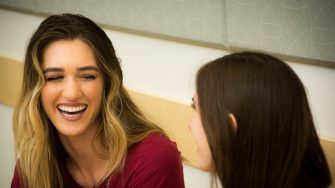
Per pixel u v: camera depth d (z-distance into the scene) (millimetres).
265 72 811
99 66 1203
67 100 1188
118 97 1262
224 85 826
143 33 1817
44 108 1241
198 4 1621
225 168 844
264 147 812
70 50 1164
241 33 1542
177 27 1699
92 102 1210
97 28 1230
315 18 1382
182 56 1756
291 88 810
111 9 1879
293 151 816
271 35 1479
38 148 1274
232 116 818
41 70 1184
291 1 1412
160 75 1848
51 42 1167
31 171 1312
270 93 800
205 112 846
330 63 1394
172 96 1831
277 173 822
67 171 1354
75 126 1226
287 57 1473
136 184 1270
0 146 2551
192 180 1900
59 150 1346
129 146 1278
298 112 812
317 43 1398
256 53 854
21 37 2258
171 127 1828
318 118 1486
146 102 1879
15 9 2205
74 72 1176
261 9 1477
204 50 1686
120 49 1952
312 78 1471
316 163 851
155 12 1745
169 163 1276
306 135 825
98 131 1276
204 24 1625
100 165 1322
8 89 2361
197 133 898
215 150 843
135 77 1936
